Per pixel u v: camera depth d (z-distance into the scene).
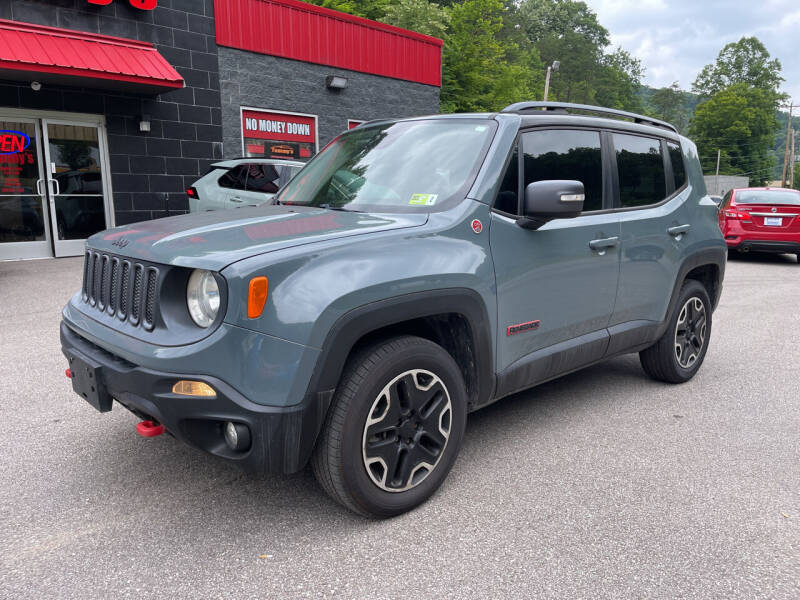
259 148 12.73
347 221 2.69
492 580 2.18
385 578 2.19
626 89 94.00
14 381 4.32
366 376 2.38
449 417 2.73
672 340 4.25
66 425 3.56
